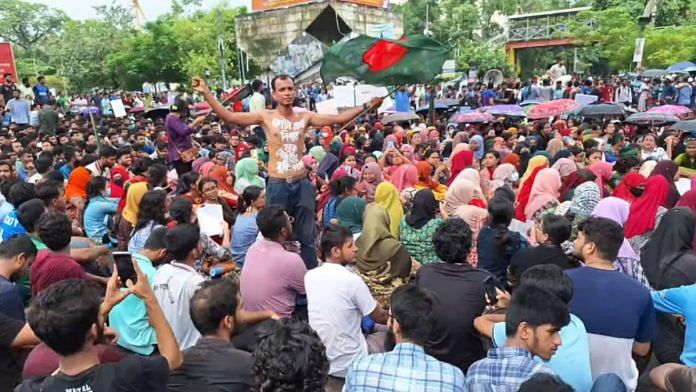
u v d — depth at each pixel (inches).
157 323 106.6
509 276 175.3
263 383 88.9
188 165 363.6
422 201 205.8
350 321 154.0
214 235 225.6
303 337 91.5
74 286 92.2
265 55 1153.4
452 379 104.0
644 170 300.2
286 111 200.1
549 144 401.1
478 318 142.7
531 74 1824.6
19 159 379.9
